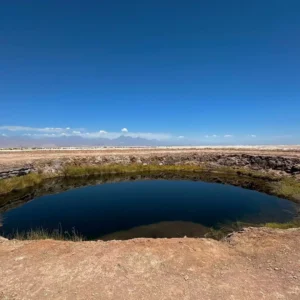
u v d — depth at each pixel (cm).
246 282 770
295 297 696
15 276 798
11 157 3812
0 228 1725
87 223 1831
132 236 1589
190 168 4303
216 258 927
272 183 3167
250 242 1063
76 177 3650
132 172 4084
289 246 1008
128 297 695
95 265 862
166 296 700
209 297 696
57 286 745
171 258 912
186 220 1897
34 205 2322
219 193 2800
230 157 4516
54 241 1082
